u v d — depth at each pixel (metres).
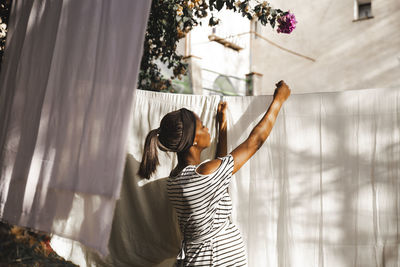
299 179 1.93
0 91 1.84
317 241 1.87
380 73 8.32
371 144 1.84
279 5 9.87
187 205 1.46
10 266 1.95
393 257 1.75
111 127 1.32
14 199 1.57
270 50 10.02
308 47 9.40
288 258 1.90
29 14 1.79
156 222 2.09
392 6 8.23
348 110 1.89
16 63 1.81
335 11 9.01
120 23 1.39
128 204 2.13
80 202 1.35
